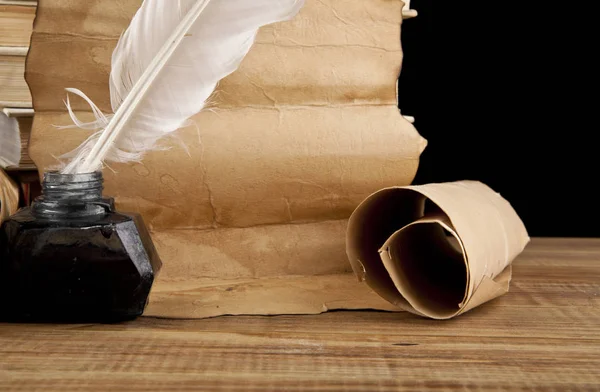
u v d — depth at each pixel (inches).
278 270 54.6
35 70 50.4
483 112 82.0
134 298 42.8
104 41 50.6
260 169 52.4
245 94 52.2
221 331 42.8
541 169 82.3
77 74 50.7
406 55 81.6
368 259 49.3
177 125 45.1
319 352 39.2
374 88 53.5
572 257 62.1
